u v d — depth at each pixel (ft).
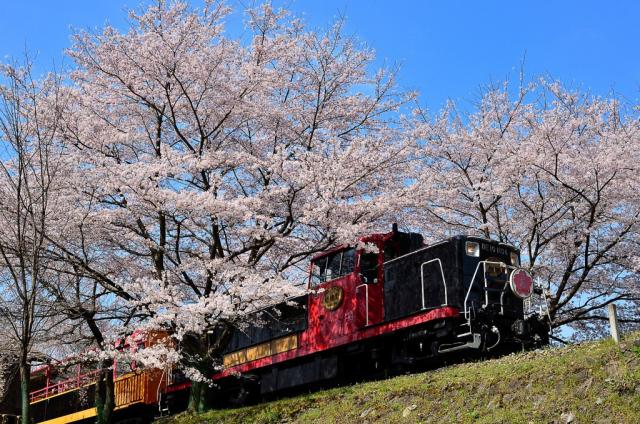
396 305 47.60
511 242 62.18
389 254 50.37
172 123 56.34
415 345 45.85
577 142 59.88
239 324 51.93
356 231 48.42
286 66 60.34
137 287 46.50
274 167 50.37
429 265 46.32
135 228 54.60
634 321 59.16
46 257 50.11
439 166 64.28
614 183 55.83
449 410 34.50
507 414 31.76
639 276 59.93
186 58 54.95
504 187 58.80
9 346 56.13
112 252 56.03
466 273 44.42
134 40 54.49
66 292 55.98
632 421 27.89
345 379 48.98
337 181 49.44
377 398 38.96
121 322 57.21
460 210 63.98
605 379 30.71
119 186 49.03
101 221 52.08
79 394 65.46
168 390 60.39
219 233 56.08
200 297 50.14
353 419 38.24
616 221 58.29
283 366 53.16
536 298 54.19
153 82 56.49
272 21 57.72
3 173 51.55
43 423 69.82
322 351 49.96
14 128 45.19
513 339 43.73
